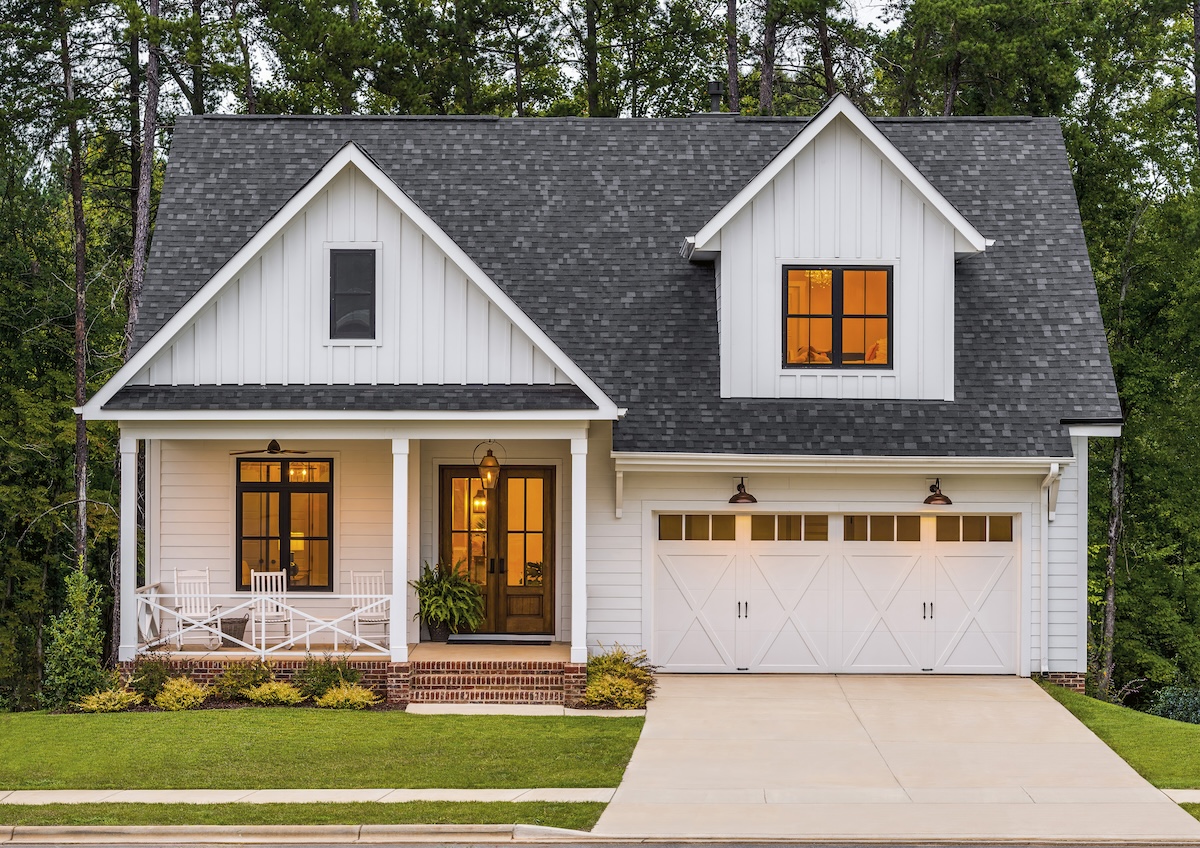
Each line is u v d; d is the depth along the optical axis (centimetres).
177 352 1822
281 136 2234
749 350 1939
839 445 1877
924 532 1961
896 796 1340
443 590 1928
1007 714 1706
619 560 1939
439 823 1229
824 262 1934
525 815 1256
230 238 2070
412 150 2227
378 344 1817
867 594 1966
